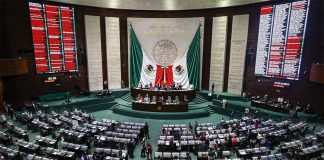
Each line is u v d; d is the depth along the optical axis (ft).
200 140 48.75
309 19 62.44
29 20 70.74
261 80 75.92
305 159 42.83
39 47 73.51
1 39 66.85
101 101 80.74
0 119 59.06
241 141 48.49
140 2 87.10
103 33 87.56
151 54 90.89
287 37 67.56
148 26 89.71
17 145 47.73
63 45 78.84
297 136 53.36
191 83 89.66
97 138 49.21
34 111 66.54
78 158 45.70
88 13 83.56
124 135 51.21
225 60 84.64
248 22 77.51
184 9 87.15
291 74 67.82
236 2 78.69
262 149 44.29
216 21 83.76
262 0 72.08
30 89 73.31
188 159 43.01
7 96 69.31
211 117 72.84
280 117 63.26
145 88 81.61
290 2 66.18
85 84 86.53
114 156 43.24
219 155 44.24
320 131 53.36
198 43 87.30
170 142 47.62
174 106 73.00
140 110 74.54
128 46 90.38
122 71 92.58
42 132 53.72
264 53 74.18
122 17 89.25
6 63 56.08
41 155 45.06
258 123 56.75
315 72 52.70
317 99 62.23
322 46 60.34
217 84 86.84
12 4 67.26
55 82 78.48
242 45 79.66
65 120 57.88
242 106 71.72
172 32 89.35
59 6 76.28
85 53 84.89
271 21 71.15
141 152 47.78
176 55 90.22
